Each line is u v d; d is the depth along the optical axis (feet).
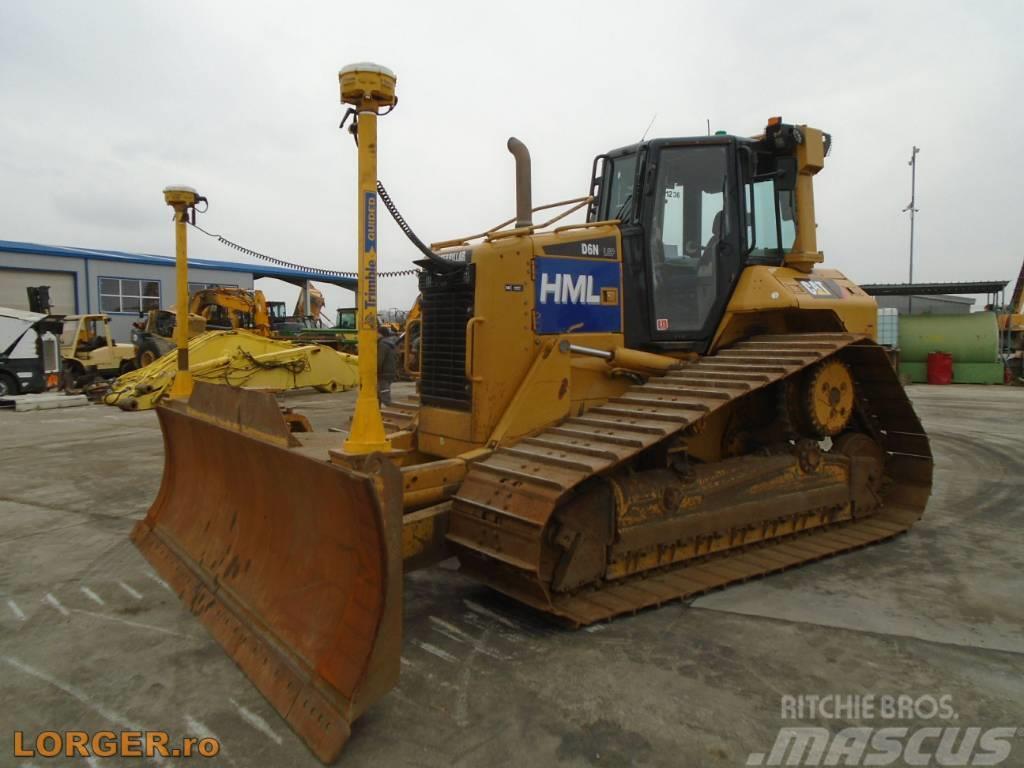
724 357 17.87
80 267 98.32
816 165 20.17
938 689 11.64
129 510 23.11
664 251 18.57
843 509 20.13
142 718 10.99
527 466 14.19
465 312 16.75
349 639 10.64
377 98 12.75
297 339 79.05
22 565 17.81
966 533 20.40
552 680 11.94
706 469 16.97
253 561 13.93
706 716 10.85
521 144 17.10
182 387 20.04
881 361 19.36
